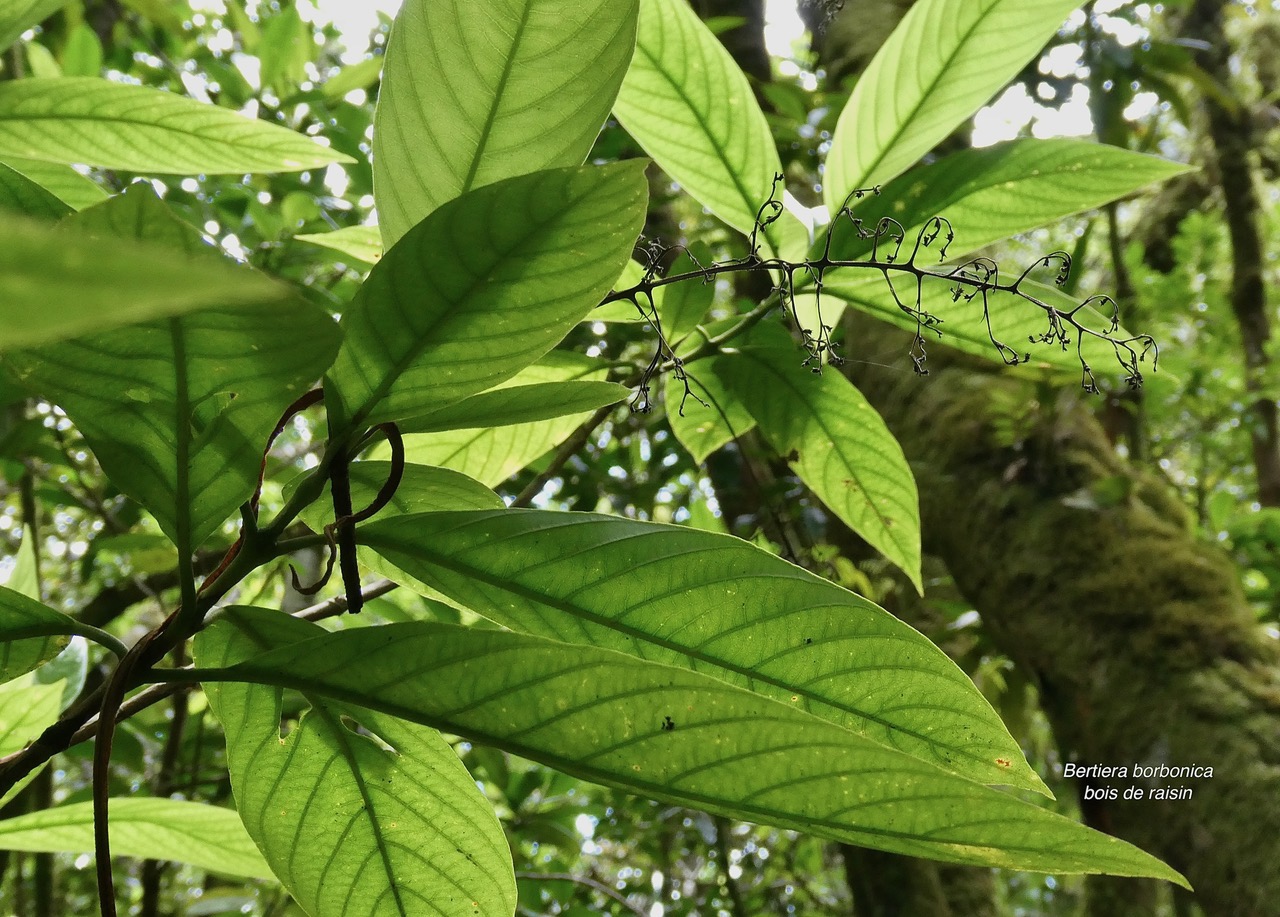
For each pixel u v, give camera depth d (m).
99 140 0.36
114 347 0.20
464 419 0.26
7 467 0.85
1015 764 0.26
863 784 0.22
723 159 0.42
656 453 1.04
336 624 0.85
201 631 0.26
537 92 0.25
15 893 0.87
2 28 0.30
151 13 0.93
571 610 0.27
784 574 0.26
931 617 0.98
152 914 0.72
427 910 0.29
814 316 0.47
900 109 0.41
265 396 0.21
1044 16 0.38
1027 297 0.39
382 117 0.26
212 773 0.90
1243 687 0.58
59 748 0.24
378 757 0.28
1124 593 0.65
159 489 0.22
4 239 0.06
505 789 0.94
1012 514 0.71
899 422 0.82
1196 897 0.55
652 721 0.23
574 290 0.22
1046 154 0.39
